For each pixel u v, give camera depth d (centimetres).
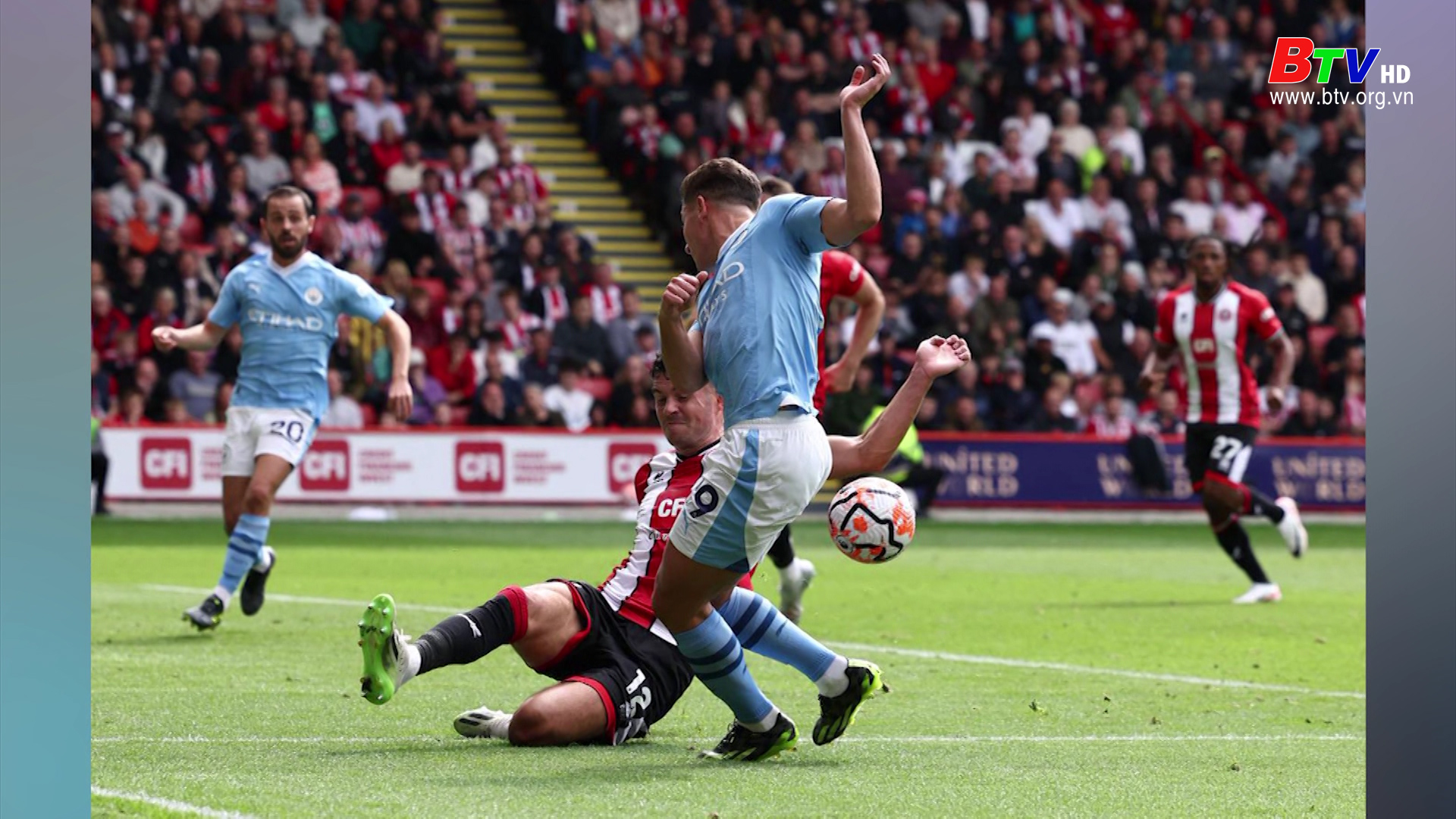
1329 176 6681
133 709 1557
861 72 1186
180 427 4919
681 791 1159
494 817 1055
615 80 6394
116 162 5281
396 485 5091
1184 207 6450
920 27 6688
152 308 5103
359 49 6153
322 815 1051
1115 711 1678
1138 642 2347
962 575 3559
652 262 6319
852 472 1291
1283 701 1777
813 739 1350
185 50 5753
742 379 1209
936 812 1107
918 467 5359
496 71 6731
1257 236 6384
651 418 5422
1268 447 5709
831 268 2283
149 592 2878
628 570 1431
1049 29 6769
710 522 1204
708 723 1529
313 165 5678
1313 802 1176
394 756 1299
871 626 2517
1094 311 5988
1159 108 6675
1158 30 6944
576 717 1354
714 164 1299
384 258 5581
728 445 1205
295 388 2316
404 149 5838
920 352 1286
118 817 1033
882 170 6188
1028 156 6506
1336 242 6512
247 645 2127
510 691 1722
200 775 1196
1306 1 7038
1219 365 2991
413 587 3041
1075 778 1261
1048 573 3625
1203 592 3219
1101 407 5859
